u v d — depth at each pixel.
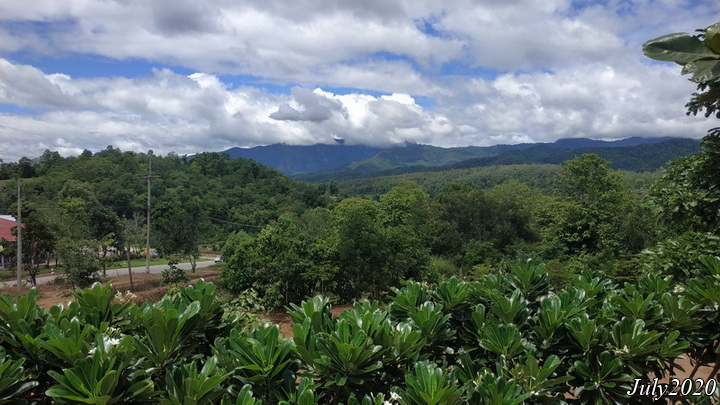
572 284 4.03
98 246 22.95
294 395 2.21
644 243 25.20
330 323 2.73
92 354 2.22
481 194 38.16
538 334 3.06
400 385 2.59
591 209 30.55
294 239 15.93
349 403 2.09
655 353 2.98
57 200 47.19
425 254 20.95
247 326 5.11
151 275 31.03
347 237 17.16
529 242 38.06
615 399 2.82
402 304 3.30
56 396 1.89
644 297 3.82
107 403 1.99
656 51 1.53
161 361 2.44
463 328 3.27
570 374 2.97
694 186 5.91
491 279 3.81
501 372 2.63
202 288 3.10
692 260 5.77
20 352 2.40
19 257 25.48
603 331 2.98
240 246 15.72
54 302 19.84
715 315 3.42
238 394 2.11
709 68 1.45
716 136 5.46
